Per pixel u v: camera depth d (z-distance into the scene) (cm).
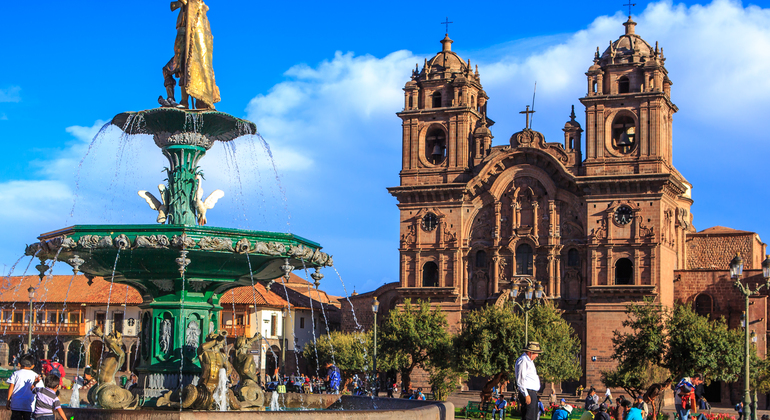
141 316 2484
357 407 2736
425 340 7869
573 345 7681
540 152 8625
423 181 9100
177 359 2395
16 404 1772
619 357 6888
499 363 7244
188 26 2447
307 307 10312
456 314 8788
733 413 6794
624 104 8350
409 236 9069
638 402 3747
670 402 7744
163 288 2428
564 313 8438
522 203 8750
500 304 8556
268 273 2531
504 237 8769
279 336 9900
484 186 8875
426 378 8800
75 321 9569
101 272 2422
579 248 8462
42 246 2283
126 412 1803
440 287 8800
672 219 8581
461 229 8906
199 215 2498
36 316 9612
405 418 1927
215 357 2264
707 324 6606
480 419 5441
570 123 8638
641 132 8262
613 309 8119
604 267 8238
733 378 6378
